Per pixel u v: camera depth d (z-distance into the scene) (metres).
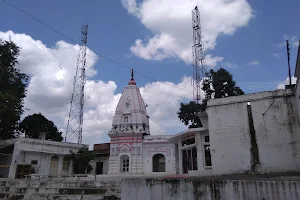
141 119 36.12
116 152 35.12
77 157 33.19
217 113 17.69
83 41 40.97
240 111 16.95
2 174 30.50
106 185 17.83
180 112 36.69
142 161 34.16
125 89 38.78
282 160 15.11
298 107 14.80
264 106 16.28
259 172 15.43
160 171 34.06
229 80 32.19
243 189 7.41
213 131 17.52
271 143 15.59
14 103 27.94
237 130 16.73
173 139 27.62
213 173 16.86
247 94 17.00
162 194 8.66
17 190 17.73
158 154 34.44
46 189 17.09
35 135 40.88
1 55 28.84
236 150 16.45
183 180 8.45
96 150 39.84
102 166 39.03
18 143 29.48
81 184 18.12
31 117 42.31
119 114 37.00
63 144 33.28
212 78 33.16
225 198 7.63
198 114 21.53
